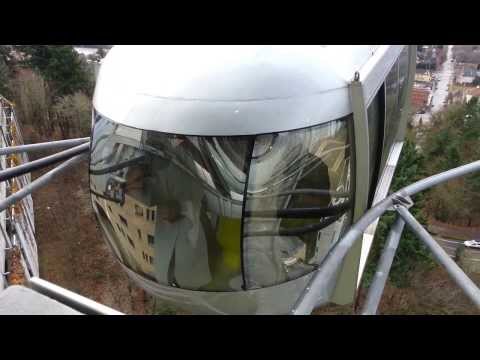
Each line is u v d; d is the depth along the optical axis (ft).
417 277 89.61
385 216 66.08
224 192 14.19
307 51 15.20
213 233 14.76
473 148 123.24
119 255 16.97
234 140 13.61
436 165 123.34
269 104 13.73
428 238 16.92
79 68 128.36
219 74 13.82
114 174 15.14
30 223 74.69
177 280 15.80
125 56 15.51
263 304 16.71
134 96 14.32
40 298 11.22
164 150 14.02
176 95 13.76
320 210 15.90
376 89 17.74
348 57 16.66
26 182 82.84
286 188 14.62
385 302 85.71
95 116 15.72
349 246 15.16
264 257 15.37
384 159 26.66
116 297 70.74
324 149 14.92
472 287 14.57
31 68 126.11
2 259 44.57
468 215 123.65
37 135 118.52
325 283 13.52
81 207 91.25
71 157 22.66
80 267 76.28
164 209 14.78
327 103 14.62
